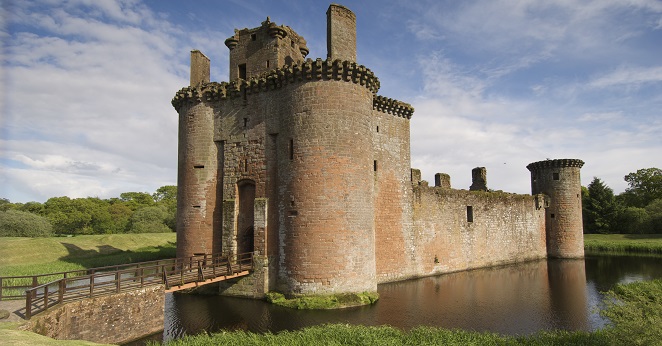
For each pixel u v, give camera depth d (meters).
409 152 32.62
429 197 34.19
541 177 50.88
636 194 87.44
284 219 23.23
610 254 55.44
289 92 23.91
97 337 14.94
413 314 20.48
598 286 29.09
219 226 26.39
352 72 23.38
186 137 27.52
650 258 49.38
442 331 15.27
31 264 31.67
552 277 33.38
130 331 16.17
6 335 10.90
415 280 31.03
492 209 41.75
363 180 23.52
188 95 27.39
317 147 22.70
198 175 26.94
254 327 18.17
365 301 22.16
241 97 26.31
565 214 49.03
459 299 24.11
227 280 24.50
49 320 13.04
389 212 30.38
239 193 26.12
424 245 33.19
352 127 23.28
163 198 109.44
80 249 40.22
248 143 25.77
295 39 28.95
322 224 22.23
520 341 14.40
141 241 49.91
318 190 22.47
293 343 13.10
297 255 22.39
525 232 46.12
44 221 58.28
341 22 24.36
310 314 20.25
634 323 13.48
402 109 31.80
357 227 22.88
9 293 19.91
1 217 54.84
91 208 82.75
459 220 37.31
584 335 14.98
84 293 16.36
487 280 31.38
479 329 17.97
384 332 14.84
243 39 27.95
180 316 20.02
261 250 23.78
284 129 23.91
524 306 22.47
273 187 24.52
